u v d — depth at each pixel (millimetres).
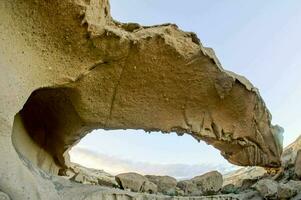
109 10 4566
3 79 3734
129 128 5461
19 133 5059
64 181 4863
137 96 5125
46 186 4395
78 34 4258
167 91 5191
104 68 4730
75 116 5199
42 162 5586
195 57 4910
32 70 4188
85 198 4676
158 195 5371
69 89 4809
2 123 3732
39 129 5629
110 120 5262
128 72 4855
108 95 5008
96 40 4395
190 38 4914
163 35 4668
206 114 5586
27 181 3922
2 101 3717
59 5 3963
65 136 5527
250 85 5484
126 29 4770
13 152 3873
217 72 5129
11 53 3896
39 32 4090
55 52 4309
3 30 3805
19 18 3906
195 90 5270
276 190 5645
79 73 4555
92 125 5359
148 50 4719
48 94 4984
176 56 4832
